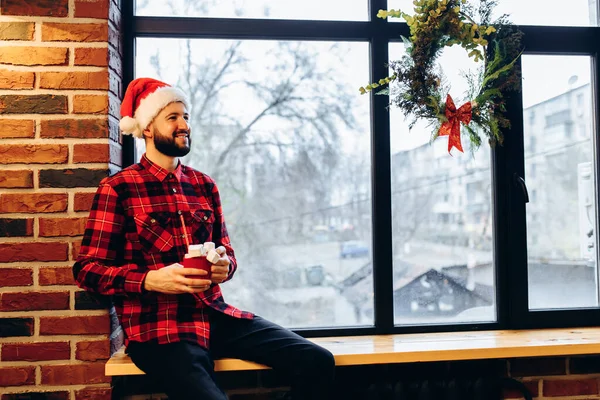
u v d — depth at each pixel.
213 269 1.38
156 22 1.85
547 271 2.01
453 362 1.82
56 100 1.60
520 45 1.93
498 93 1.77
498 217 1.98
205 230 1.54
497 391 1.76
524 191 1.93
